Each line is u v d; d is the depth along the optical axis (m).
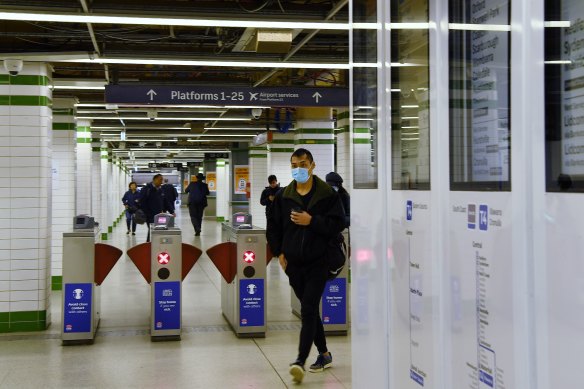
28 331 8.43
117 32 8.62
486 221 1.68
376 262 2.73
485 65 1.70
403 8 2.39
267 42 7.57
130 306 10.23
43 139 8.50
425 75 2.16
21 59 8.27
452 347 1.90
